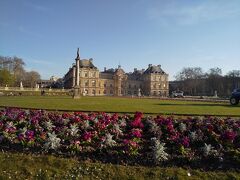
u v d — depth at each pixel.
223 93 174.38
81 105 37.84
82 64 180.25
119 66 194.25
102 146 15.40
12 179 12.88
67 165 13.85
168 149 15.72
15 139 16.89
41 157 14.52
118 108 33.47
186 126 19.38
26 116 21.95
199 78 191.75
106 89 189.38
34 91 114.44
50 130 18.56
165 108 34.91
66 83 195.25
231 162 14.36
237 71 176.62
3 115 22.23
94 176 13.06
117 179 12.90
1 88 112.88
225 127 19.12
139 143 16.78
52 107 33.28
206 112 30.25
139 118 20.12
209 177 13.03
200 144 16.72
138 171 13.37
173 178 12.88
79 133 18.52
